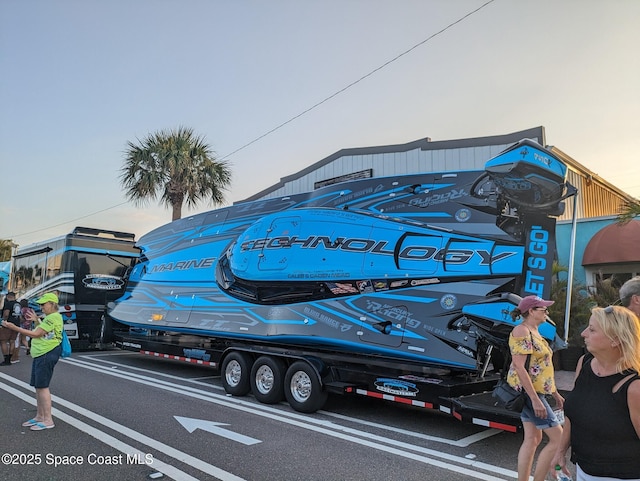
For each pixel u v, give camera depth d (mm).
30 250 18078
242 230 9875
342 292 7629
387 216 7504
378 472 5090
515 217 6359
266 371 8430
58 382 10023
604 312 2752
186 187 21891
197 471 5062
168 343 11062
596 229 15008
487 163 6383
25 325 13273
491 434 6531
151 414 7375
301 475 4988
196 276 10609
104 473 4980
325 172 18453
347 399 8633
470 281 6414
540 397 4363
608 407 2566
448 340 6391
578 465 2723
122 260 16594
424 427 6883
